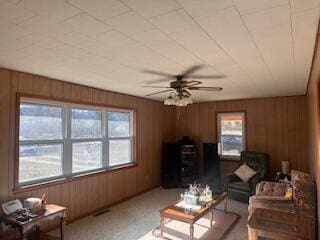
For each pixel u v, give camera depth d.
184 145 6.16
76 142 4.12
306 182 3.19
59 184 3.68
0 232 2.88
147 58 2.67
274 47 2.35
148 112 5.93
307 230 2.18
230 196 4.94
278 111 5.67
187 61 2.79
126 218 4.01
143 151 5.69
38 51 2.42
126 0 1.50
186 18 1.74
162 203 4.82
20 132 3.29
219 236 3.33
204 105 6.64
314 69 2.81
